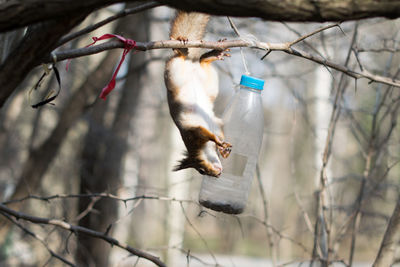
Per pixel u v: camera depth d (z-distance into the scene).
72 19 2.71
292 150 7.45
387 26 8.86
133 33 11.09
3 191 14.23
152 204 16.91
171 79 5.57
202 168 5.37
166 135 21.53
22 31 4.45
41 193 12.85
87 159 12.18
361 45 8.04
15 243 11.99
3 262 11.39
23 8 2.47
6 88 2.86
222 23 8.79
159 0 2.55
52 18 2.53
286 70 11.60
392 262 5.50
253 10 2.48
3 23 2.49
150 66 13.67
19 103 14.76
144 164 17.88
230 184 5.03
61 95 13.41
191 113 5.53
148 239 16.83
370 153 6.91
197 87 5.57
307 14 2.49
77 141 13.60
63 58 3.61
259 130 5.10
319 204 6.50
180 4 2.53
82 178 12.07
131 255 5.62
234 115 5.12
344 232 7.12
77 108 10.85
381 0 2.46
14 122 15.07
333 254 6.87
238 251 26.56
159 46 4.10
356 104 8.56
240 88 5.20
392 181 8.91
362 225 8.32
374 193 7.12
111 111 14.10
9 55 2.84
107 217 11.86
